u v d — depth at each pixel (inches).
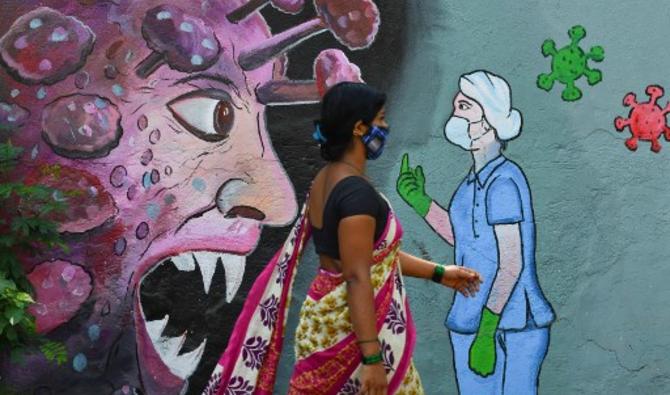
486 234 185.6
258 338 133.4
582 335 186.9
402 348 124.8
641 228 188.9
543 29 188.4
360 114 123.6
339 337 123.3
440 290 184.7
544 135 187.6
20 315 159.2
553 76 188.2
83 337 177.2
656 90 189.8
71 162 178.2
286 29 183.8
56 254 176.7
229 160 181.6
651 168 189.5
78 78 179.2
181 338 179.5
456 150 186.1
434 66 186.1
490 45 187.5
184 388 179.2
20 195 173.5
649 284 188.7
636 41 190.1
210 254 180.7
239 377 133.1
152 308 179.0
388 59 185.2
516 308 185.8
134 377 178.2
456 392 184.1
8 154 170.6
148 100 180.5
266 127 182.7
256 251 181.5
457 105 186.4
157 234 179.8
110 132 179.3
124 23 180.4
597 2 189.6
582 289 187.2
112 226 178.5
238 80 182.5
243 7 183.2
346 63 184.4
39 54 178.2
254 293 134.5
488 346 184.9
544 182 187.3
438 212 184.9
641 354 188.1
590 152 188.4
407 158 184.9
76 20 179.2
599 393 187.0
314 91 183.8
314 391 125.4
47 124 177.8
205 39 182.2
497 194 186.2
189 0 181.9
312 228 128.8
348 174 123.8
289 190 182.5
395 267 126.3
